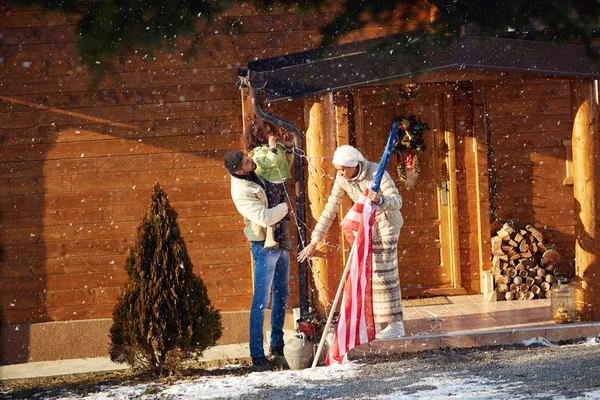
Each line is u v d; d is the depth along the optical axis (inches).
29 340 431.2
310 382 321.1
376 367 338.6
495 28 273.4
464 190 442.3
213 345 378.3
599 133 386.9
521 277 429.7
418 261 443.8
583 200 386.6
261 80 375.2
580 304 386.3
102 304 435.8
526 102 443.8
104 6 245.4
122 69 426.6
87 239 433.7
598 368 296.5
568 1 264.8
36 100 426.9
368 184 350.6
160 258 362.6
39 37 425.4
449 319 393.7
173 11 252.2
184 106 430.0
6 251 431.8
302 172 405.1
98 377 385.7
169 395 317.7
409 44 299.3
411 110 438.3
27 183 430.0
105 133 429.7
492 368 317.7
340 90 375.6
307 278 398.3
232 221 436.1
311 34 429.4
